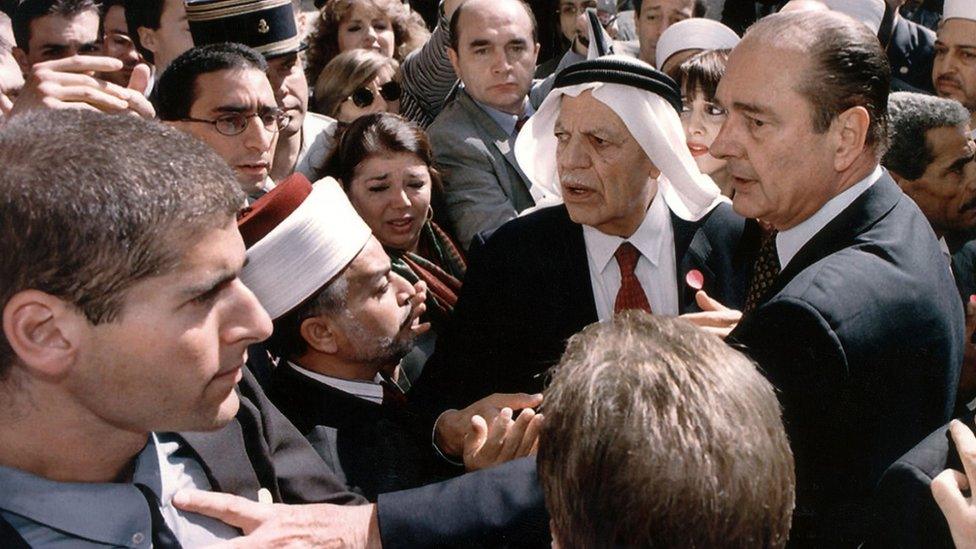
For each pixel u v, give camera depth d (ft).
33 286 3.03
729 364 3.21
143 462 3.88
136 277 3.12
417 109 12.80
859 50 4.99
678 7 13.65
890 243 5.00
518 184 10.77
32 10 11.93
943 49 11.76
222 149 7.75
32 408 3.31
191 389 3.35
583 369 3.21
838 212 5.25
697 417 3.02
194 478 4.26
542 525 4.64
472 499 4.65
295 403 6.07
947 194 7.66
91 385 3.23
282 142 9.91
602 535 3.02
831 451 4.74
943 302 5.05
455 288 9.37
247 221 5.84
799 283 4.76
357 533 4.50
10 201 3.01
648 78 6.23
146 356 3.22
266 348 6.53
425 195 9.21
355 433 5.97
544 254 6.82
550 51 16.48
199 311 3.31
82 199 3.02
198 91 7.67
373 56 11.79
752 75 5.08
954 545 4.00
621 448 2.98
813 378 4.59
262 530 4.11
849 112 5.01
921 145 7.57
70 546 3.53
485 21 10.66
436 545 4.55
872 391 4.71
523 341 6.84
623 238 6.70
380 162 9.00
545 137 7.37
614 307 6.76
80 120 3.22
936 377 5.01
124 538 3.62
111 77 12.41
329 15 13.96
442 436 6.27
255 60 7.95
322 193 6.11
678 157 6.36
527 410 5.42
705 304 6.00
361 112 11.71
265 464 4.61
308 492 4.81
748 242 6.90
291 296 5.91
